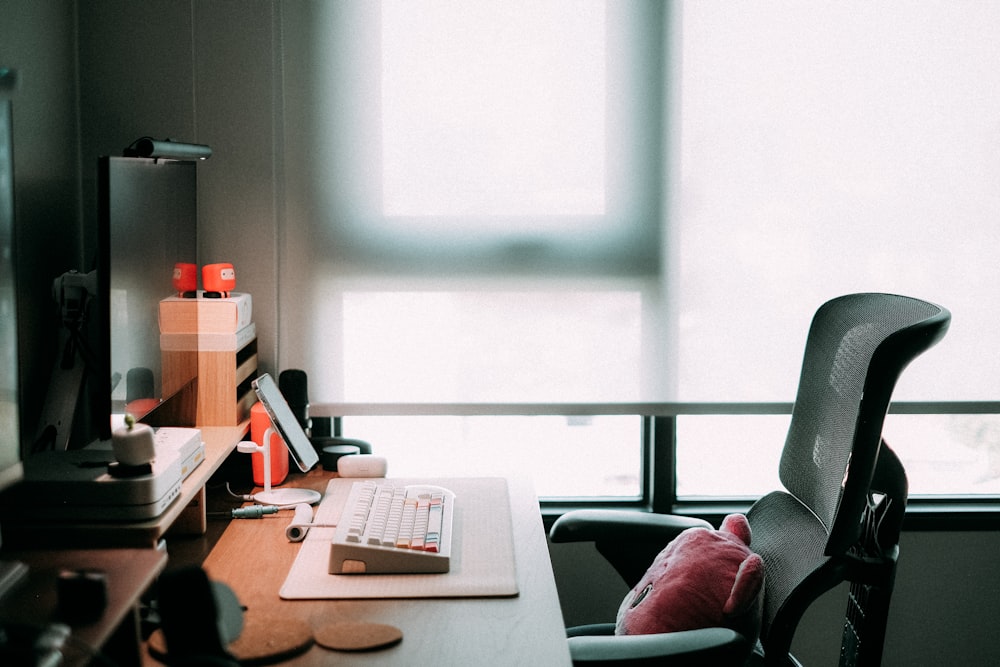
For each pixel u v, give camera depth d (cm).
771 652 172
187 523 201
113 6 250
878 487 176
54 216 234
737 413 267
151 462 176
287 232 259
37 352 222
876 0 258
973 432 286
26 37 219
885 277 266
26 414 215
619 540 216
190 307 228
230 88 254
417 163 259
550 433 282
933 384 269
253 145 256
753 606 180
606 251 262
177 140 254
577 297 263
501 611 164
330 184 258
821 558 172
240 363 246
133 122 253
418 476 256
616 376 266
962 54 261
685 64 257
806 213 263
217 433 229
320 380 264
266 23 253
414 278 262
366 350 263
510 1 254
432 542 183
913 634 281
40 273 224
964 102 262
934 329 162
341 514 197
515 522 210
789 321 265
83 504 168
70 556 156
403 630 156
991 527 276
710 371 266
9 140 155
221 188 256
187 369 227
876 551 174
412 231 261
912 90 261
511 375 265
